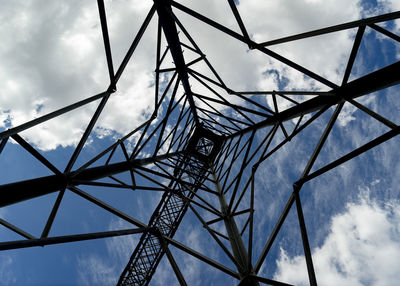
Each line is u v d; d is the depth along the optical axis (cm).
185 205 988
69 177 494
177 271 518
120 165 684
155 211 929
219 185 972
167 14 550
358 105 460
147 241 880
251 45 461
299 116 680
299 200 396
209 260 512
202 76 755
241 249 556
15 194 387
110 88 474
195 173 1166
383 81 408
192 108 1199
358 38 413
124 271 842
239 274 470
